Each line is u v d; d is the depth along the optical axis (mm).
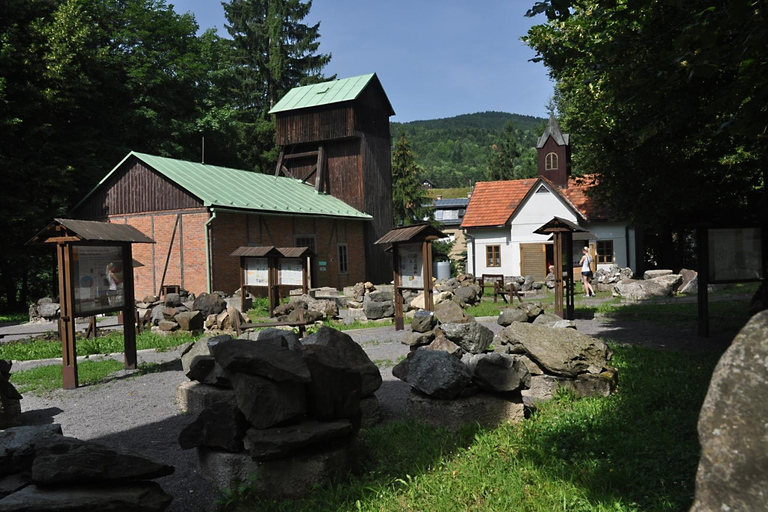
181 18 38719
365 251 36312
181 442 4773
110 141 32562
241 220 26562
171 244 25844
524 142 171125
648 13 6820
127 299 10328
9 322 21484
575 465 4551
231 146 42469
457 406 5719
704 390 6547
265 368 4469
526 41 13586
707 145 10133
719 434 1895
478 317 15742
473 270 35375
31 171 26312
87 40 29500
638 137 9188
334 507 4078
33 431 4461
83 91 29219
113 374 10000
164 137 35562
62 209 29438
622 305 18016
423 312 11414
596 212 33594
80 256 9352
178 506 4367
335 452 4578
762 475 1776
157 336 14172
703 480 1897
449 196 112375
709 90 7609
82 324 18703
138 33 35094
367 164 36719
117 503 3506
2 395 6832
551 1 5852
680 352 9320
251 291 24547
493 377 5828
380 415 6344
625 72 6918
